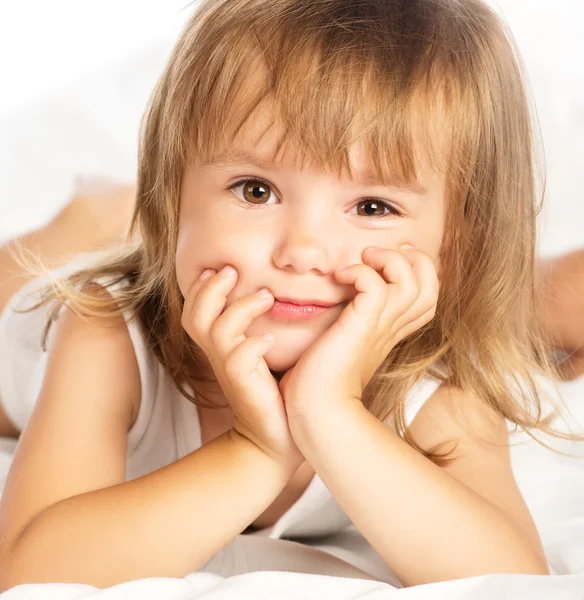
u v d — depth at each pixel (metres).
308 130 1.12
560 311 1.99
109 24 2.71
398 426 1.40
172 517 1.10
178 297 1.37
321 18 1.19
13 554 1.09
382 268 1.17
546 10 2.54
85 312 1.38
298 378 1.14
